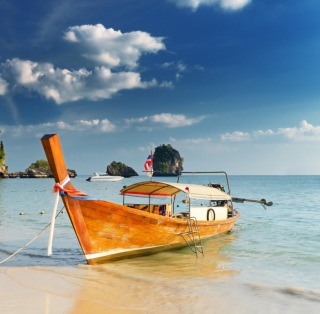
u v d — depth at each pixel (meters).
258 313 6.72
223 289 8.23
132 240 10.94
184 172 18.23
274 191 60.78
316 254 12.41
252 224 20.50
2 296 7.43
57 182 9.28
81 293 7.73
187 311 6.76
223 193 15.72
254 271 10.09
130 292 7.89
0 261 11.00
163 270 10.12
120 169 186.88
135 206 13.59
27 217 23.80
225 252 12.82
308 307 7.06
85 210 9.75
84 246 10.01
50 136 8.98
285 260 11.52
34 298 7.32
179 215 14.38
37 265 10.50
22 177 154.62
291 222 21.41
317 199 40.69
